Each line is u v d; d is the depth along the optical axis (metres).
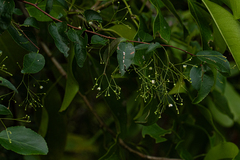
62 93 1.02
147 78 0.75
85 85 1.00
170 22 1.14
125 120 0.89
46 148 0.68
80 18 0.81
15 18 0.92
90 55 0.88
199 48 0.97
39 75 1.03
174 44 1.03
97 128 1.93
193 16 0.80
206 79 0.74
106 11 0.95
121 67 0.69
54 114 0.97
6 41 0.82
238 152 0.85
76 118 2.02
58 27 0.71
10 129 0.68
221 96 1.00
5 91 1.00
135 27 0.86
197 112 1.02
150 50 0.70
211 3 0.76
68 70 0.80
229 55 0.92
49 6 0.72
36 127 1.02
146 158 0.98
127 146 0.98
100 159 0.86
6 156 1.00
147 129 0.97
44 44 0.96
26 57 0.69
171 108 0.93
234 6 0.75
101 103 1.93
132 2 1.01
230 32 0.75
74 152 1.90
